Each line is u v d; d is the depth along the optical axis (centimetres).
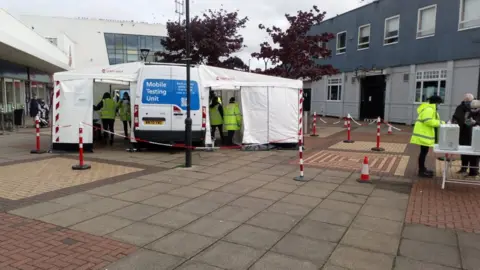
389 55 2283
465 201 640
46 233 476
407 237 480
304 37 1769
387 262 409
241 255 423
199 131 1118
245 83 1193
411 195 676
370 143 1398
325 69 1766
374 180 792
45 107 1988
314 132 1695
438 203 628
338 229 506
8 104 2262
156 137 1086
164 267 391
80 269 383
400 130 1884
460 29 1822
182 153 1121
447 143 704
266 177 812
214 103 1329
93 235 472
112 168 880
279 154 1127
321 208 597
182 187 716
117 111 1514
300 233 491
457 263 407
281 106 1221
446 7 1886
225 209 586
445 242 464
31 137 1464
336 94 2855
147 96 1078
